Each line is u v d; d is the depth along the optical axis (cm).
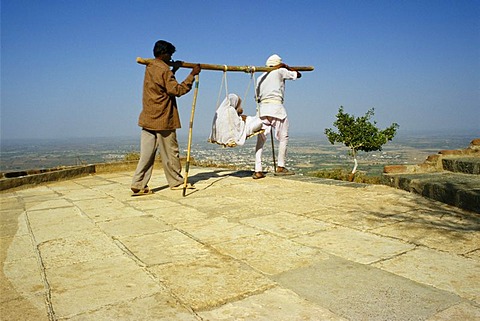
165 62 529
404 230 314
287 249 278
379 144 1407
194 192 546
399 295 197
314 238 303
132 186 530
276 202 454
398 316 176
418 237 294
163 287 216
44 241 319
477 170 487
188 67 544
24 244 311
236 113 606
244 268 242
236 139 604
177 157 565
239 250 279
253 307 190
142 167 529
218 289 212
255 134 631
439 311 180
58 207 472
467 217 348
